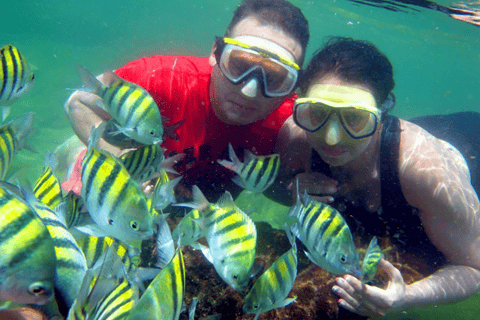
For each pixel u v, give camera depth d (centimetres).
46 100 265
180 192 82
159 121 56
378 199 74
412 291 64
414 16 370
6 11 1320
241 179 64
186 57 84
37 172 138
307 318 60
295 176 76
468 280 70
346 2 418
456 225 68
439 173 67
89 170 41
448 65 940
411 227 75
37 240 30
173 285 34
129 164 56
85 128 78
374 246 54
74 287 33
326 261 50
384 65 63
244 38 64
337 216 49
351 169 73
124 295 36
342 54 63
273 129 82
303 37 69
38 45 577
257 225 77
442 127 124
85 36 909
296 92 75
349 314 63
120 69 80
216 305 59
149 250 69
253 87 63
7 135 46
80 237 43
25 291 30
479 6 261
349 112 61
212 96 75
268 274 45
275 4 68
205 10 1667
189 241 53
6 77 50
